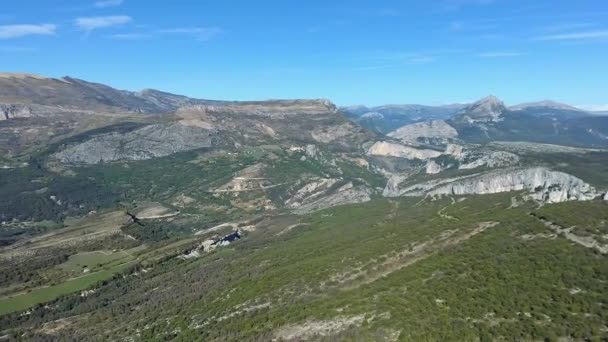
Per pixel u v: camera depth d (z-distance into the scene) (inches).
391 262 5142.7
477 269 4249.5
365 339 3666.3
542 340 3144.7
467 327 3457.2
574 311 3363.7
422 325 3624.5
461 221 5989.2
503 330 3312.0
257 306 5329.7
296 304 4886.8
